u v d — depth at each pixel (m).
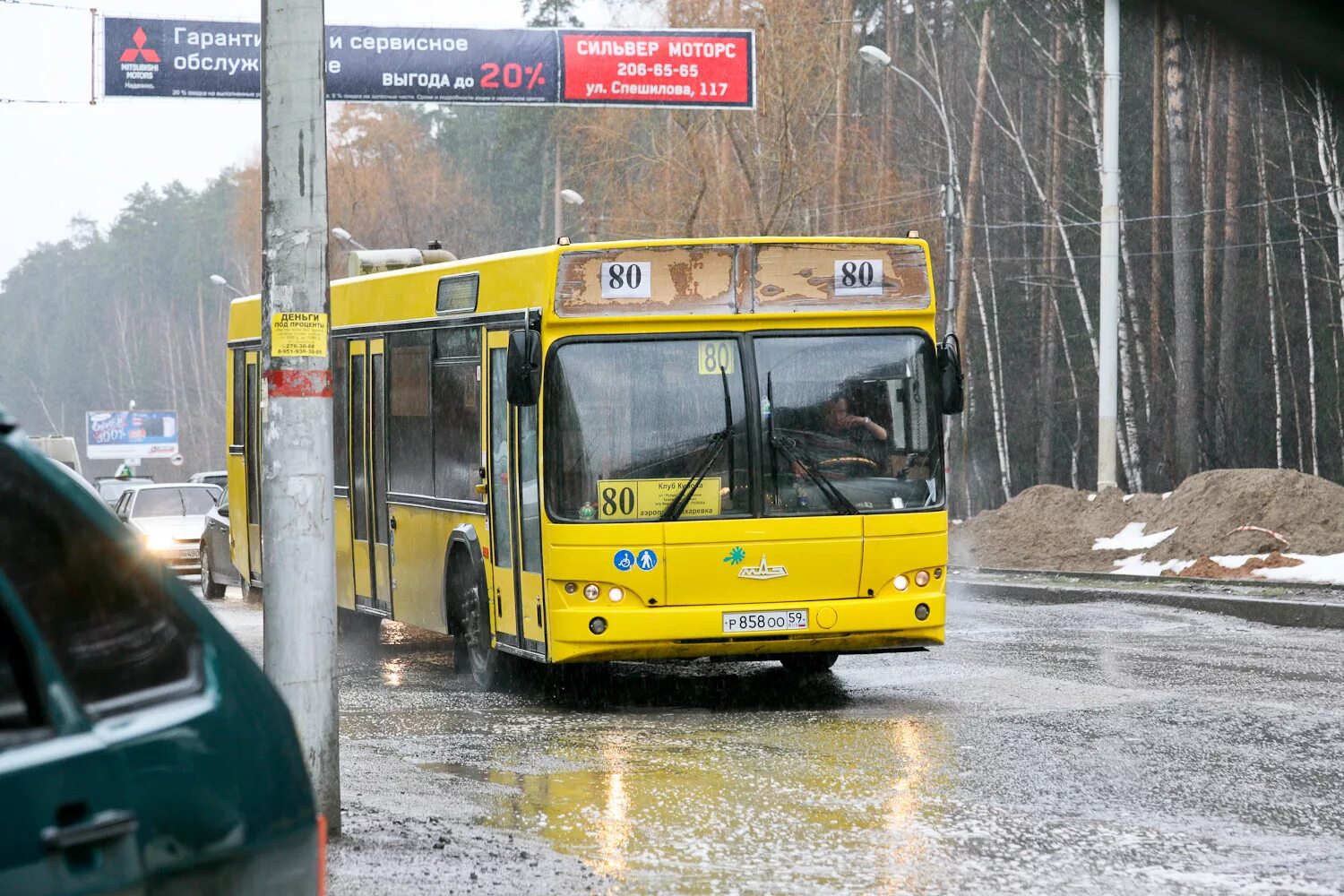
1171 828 13.17
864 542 20.28
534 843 12.51
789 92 79.44
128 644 4.98
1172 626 29.59
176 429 195.12
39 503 4.85
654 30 52.94
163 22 50.66
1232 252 86.31
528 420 20.48
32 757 4.54
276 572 12.09
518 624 21.08
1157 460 94.69
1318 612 29.55
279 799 5.32
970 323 106.81
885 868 11.88
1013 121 100.19
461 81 52.38
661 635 19.84
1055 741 17.25
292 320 12.13
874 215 93.50
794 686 22.31
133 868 4.73
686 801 14.36
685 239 20.17
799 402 20.33
